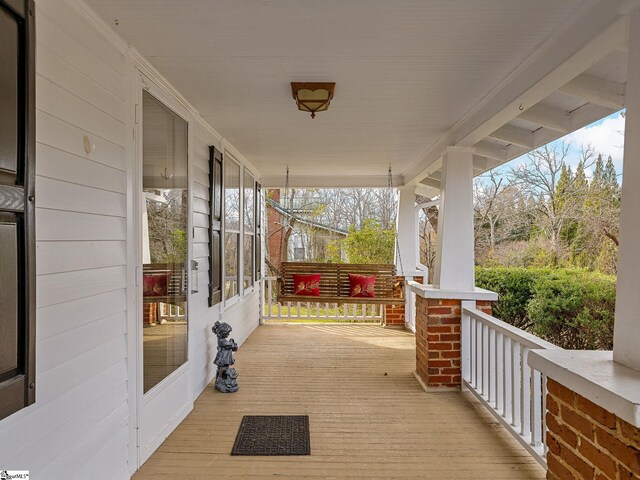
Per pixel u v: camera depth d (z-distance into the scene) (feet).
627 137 5.69
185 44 8.24
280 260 44.09
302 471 8.63
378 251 34.50
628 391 4.83
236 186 18.52
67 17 6.44
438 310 13.42
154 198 9.77
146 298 9.27
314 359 17.12
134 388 8.52
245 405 12.19
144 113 9.32
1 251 4.82
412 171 21.30
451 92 10.73
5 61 4.86
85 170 6.92
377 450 9.52
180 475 8.45
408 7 6.89
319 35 7.85
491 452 9.45
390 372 15.40
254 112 12.67
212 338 14.62
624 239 5.73
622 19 6.00
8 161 4.91
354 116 12.89
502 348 10.50
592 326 18.99
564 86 9.00
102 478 7.32
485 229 39.60
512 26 7.45
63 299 6.27
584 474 5.64
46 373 5.88
